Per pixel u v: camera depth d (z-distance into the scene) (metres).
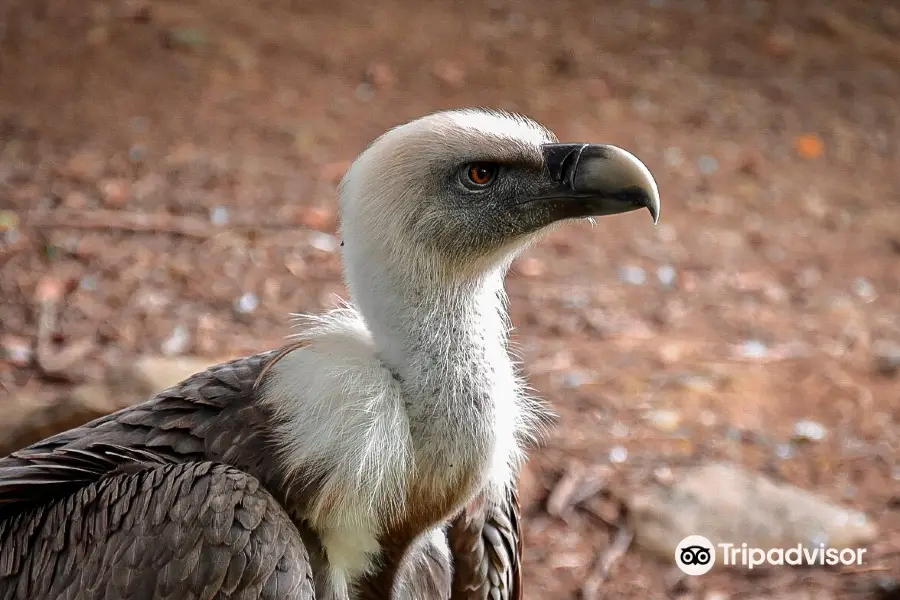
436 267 6.04
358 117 18.59
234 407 6.20
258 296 13.20
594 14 23.78
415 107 19.17
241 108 18.38
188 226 14.59
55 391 11.05
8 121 17.03
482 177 6.12
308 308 13.05
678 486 10.45
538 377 12.16
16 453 6.57
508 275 14.44
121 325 12.34
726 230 16.45
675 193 17.42
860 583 9.66
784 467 11.09
